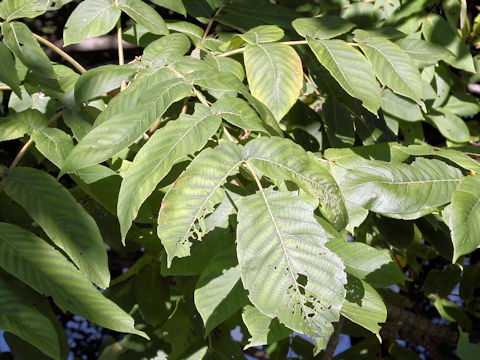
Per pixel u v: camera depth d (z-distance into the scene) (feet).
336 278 1.52
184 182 1.61
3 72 1.95
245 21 2.79
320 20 2.33
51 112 2.32
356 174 1.83
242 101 1.84
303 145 2.77
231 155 1.67
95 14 2.33
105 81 2.08
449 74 3.41
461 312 3.48
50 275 1.61
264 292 1.50
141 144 2.20
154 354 2.63
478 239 1.67
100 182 2.03
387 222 2.83
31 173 1.81
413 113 2.99
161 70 2.04
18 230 1.65
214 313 1.81
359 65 2.15
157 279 2.57
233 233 1.99
